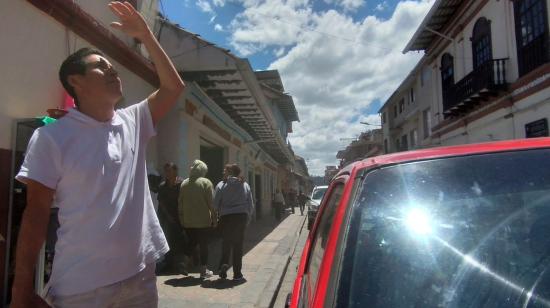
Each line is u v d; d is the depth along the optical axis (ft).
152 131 8.25
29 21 17.15
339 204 7.01
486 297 5.35
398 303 5.29
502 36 47.83
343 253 5.92
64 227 6.70
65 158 6.64
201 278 23.63
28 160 6.57
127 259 6.90
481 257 5.81
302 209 89.86
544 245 5.91
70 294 6.49
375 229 6.22
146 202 7.65
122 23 8.46
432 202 6.57
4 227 15.56
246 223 24.09
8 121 15.94
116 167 7.00
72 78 7.22
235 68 30.45
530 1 42.52
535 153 7.18
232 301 19.45
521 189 6.64
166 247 7.89
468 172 6.97
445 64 66.95
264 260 30.58
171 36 31.04
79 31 20.10
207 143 44.91
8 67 15.99
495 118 50.55
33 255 6.47
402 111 109.91
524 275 5.58
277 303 21.03
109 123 7.27
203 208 23.44
